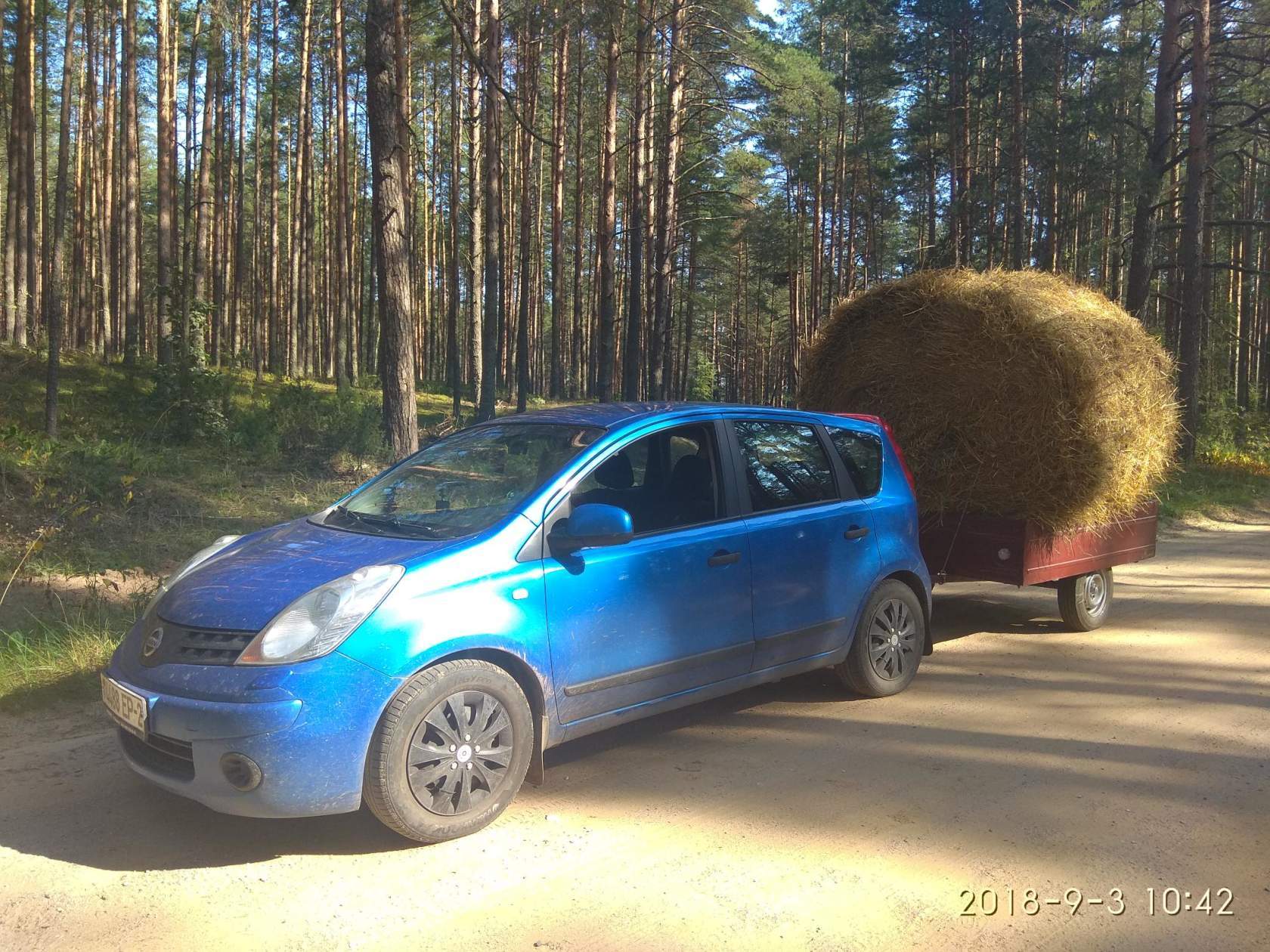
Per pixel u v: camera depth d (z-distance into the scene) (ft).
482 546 12.82
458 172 101.60
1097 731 16.88
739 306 189.88
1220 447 74.08
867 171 132.57
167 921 10.35
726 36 76.54
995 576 21.77
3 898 10.77
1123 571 33.99
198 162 113.39
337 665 11.28
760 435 17.07
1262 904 11.02
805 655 16.94
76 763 14.78
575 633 13.38
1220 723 17.33
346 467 42.65
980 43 93.86
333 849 12.06
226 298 118.73
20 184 75.41
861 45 121.60
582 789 14.10
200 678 11.32
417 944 10.00
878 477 19.06
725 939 10.13
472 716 12.33
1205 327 90.48
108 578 24.90
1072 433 20.98
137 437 45.73
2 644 19.31
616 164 118.32
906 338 23.25
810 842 12.42
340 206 90.84
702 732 16.63
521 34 76.13
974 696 18.89
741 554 15.65
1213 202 99.09
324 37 96.63
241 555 13.67
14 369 63.21
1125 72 81.20
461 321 160.04
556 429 15.58
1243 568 34.63
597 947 9.96
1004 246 94.27
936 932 10.32
